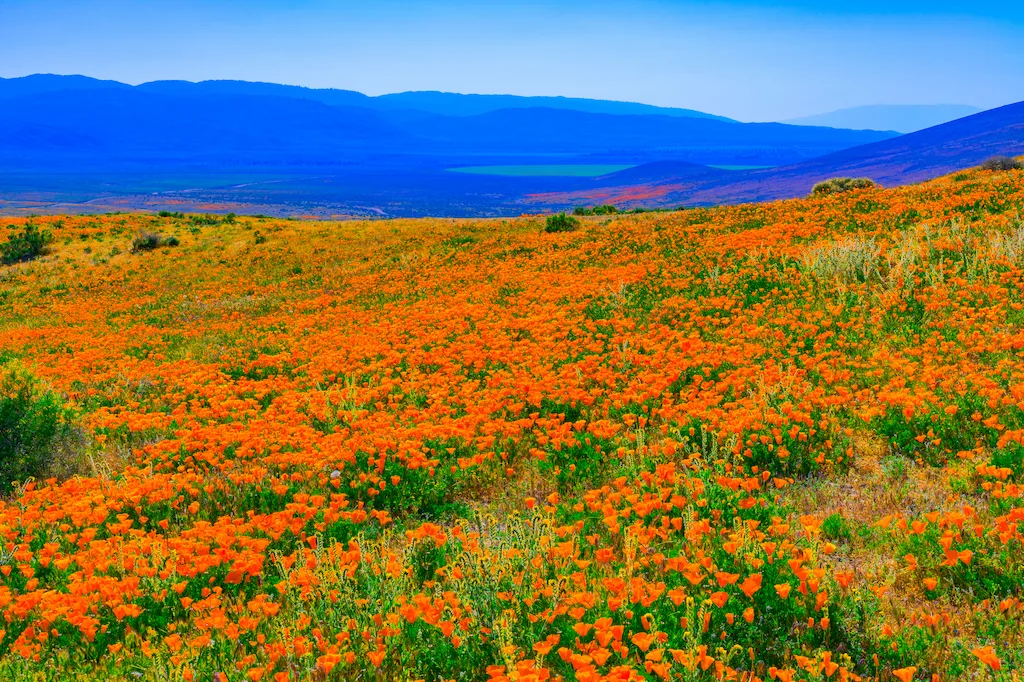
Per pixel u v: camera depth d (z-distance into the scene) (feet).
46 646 13.62
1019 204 47.42
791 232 54.95
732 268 45.50
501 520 18.61
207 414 29.71
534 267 64.44
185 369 39.91
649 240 66.69
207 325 60.13
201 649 12.78
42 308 83.82
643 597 12.14
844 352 27.94
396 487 20.20
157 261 111.86
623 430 23.31
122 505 20.47
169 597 14.84
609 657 11.47
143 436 28.68
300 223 141.38
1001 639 11.56
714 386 24.93
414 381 31.30
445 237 102.42
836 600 12.74
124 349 51.03
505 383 28.32
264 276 89.35
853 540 15.25
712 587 13.30
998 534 14.05
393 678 11.90
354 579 14.21
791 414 20.48
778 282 39.68
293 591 14.21
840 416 21.57
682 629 11.94
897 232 46.50
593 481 19.85
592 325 36.73
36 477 24.88
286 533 18.17
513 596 12.89
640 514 15.66
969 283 31.63
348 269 86.48
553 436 21.80
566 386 27.14
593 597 12.36
